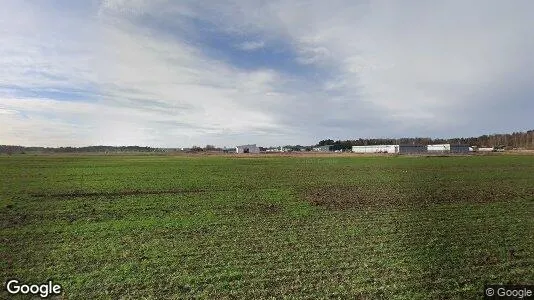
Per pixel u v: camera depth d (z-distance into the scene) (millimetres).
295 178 45719
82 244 16891
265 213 24188
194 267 13703
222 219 22359
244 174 50875
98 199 30125
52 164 71438
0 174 49656
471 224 20469
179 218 22734
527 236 17859
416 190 34500
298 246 16297
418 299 11062
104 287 11961
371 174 50281
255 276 12797
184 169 59531
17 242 17250
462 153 127375
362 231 19016
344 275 12828
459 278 12555
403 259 14445
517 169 55250
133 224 21031
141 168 61500
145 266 13852
